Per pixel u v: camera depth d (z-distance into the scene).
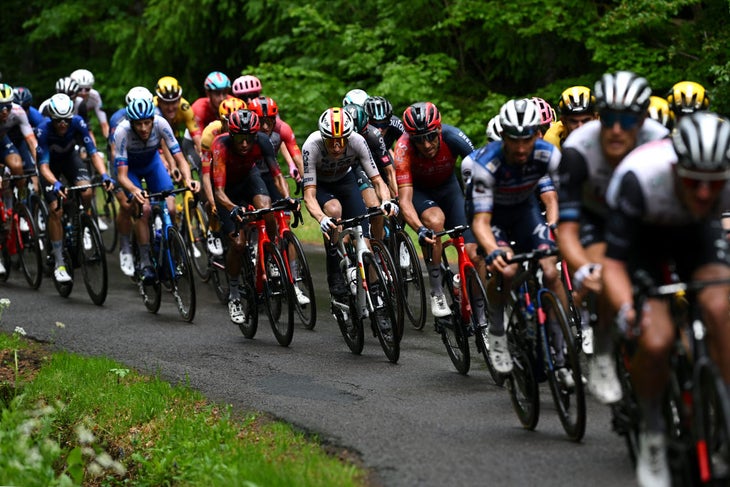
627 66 46.50
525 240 19.36
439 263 23.20
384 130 30.14
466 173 20.81
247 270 26.56
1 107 33.97
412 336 26.48
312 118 55.00
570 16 48.84
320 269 36.34
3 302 24.36
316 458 16.30
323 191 26.47
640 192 12.84
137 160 31.14
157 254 29.91
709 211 12.87
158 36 63.62
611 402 14.68
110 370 23.33
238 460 16.97
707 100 20.91
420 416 18.88
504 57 54.00
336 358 24.30
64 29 71.25
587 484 14.56
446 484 14.99
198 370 23.66
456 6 51.59
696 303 13.16
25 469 17.97
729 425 11.73
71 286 33.03
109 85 70.75
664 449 12.75
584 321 21.27
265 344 26.22
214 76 36.34
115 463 18.09
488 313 18.05
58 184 31.11
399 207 24.62
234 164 26.53
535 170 18.56
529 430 17.55
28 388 22.84
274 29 61.62
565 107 22.81
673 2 44.47
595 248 16.34
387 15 56.12
